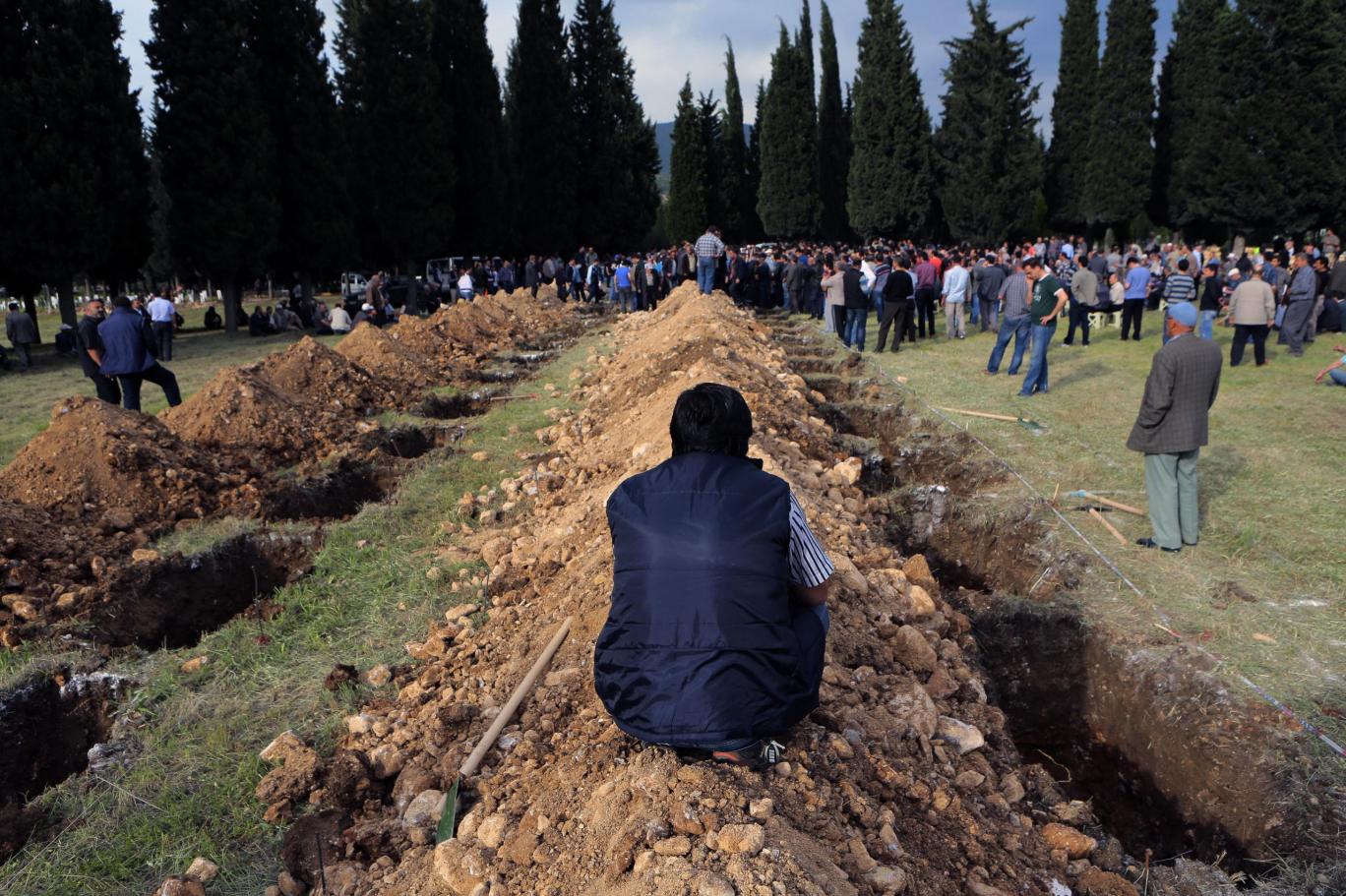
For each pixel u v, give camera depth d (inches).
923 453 350.0
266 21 951.6
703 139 1958.7
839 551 210.2
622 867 96.9
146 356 390.3
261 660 200.4
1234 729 166.9
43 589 229.3
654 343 529.0
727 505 105.9
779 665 102.7
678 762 110.0
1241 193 1125.7
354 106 1243.8
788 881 89.0
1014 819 132.3
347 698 180.1
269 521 293.6
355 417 433.4
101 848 138.9
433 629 205.8
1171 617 207.5
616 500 111.3
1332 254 716.0
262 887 128.5
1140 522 268.7
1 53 730.2
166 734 171.0
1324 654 187.5
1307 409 385.1
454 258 1331.2
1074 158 1662.2
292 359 451.5
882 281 626.2
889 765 129.2
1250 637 195.6
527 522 277.9
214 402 366.9
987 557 274.4
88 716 184.1
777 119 1865.2
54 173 754.2
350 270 1159.0
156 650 217.3
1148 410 236.1
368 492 342.3
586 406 443.8
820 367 536.1
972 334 684.1
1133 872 133.2
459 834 126.6
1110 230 1524.4
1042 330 429.1
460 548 262.7
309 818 140.6
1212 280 533.6
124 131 814.5
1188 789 170.2
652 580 103.3
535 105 1501.0
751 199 2324.1
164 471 293.6
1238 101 1132.5
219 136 889.5
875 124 1642.5
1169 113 1592.0
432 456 369.7
